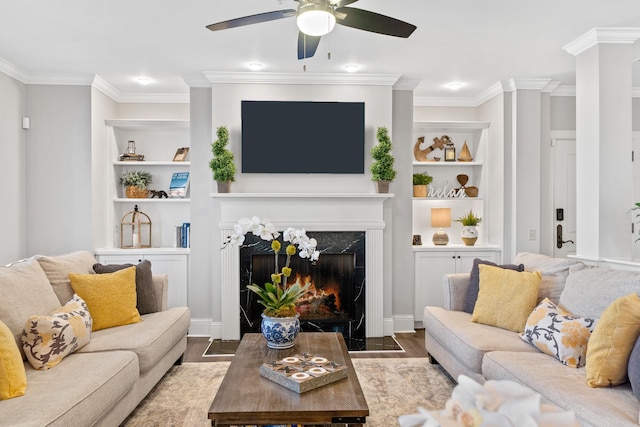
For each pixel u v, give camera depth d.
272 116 4.59
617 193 3.56
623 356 2.03
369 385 3.32
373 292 4.68
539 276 3.06
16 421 1.75
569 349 2.38
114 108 5.24
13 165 4.35
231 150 4.62
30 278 2.70
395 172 4.61
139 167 5.33
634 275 2.47
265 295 2.79
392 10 3.16
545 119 5.03
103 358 2.53
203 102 4.73
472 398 0.53
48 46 3.81
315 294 4.72
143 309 3.47
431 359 3.81
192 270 4.74
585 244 3.71
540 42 3.77
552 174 5.19
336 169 4.64
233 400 1.97
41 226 4.57
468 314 3.46
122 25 3.40
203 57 4.12
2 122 4.18
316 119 4.63
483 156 5.34
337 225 4.62
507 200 4.93
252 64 4.32
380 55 4.08
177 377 3.49
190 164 4.72
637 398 1.87
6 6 3.07
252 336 3.05
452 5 3.09
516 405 0.51
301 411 1.87
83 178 4.61
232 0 3.00
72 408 1.94
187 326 3.70
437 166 5.58
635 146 5.28
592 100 3.63
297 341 2.91
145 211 5.28
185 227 5.02
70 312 2.66
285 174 4.66
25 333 2.37
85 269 3.35
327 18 2.26
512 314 3.02
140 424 2.69
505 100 4.94
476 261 3.58
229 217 4.57
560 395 2.00
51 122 4.58
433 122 5.16
